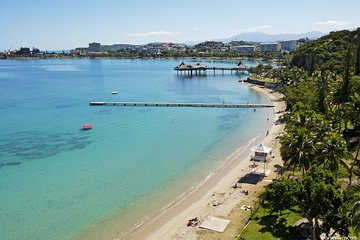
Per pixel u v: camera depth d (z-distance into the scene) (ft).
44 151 252.42
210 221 144.46
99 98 511.40
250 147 255.91
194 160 230.07
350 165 189.67
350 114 211.00
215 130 315.17
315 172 118.73
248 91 583.17
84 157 237.86
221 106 436.76
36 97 528.63
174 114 391.65
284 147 160.15
